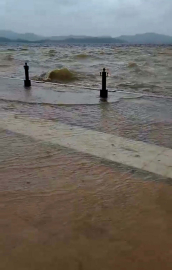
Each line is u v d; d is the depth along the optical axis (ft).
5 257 8.13
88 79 57.82
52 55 158.71
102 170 13.94
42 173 13.48
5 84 43.32
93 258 8.14
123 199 11.29
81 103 30.37
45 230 9.32
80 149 16.69
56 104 29.66
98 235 9.12
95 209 10.57
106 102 31.19
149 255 8.29
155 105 30.12
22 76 59.06
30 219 9.90
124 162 14.94
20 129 20.35
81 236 9.06
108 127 21.48
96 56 150.00
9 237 8.96
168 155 16.05
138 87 48.16
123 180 12.92
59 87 41.16
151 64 98.37
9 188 12.03
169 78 60.90
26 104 29.50
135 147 17.21
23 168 13.98
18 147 16.81
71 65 94.02
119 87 47.80
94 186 12.32
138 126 21.97
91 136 19.12
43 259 8.09
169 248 8.59
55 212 10.35
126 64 99.14
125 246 8.64
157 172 13.83
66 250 8.44
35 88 40.01
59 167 14.19
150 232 9.30
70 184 12.46
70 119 23.61
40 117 24.07
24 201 11.05
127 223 9.76
